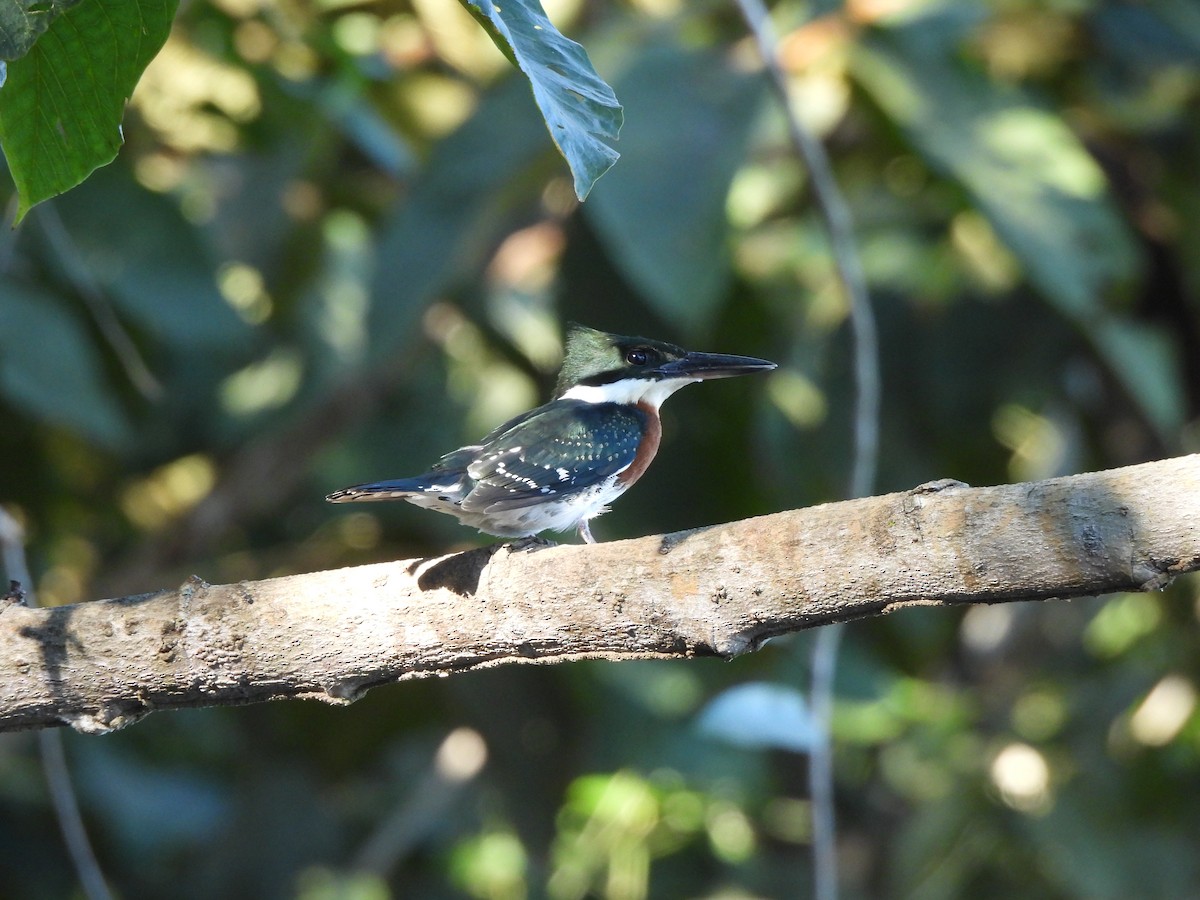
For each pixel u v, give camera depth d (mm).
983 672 15555
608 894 14547
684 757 13992
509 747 12969
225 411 13453
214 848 13391
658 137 8969
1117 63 11156
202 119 11656
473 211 9781
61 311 10008
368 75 11641
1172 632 13531
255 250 11680
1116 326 9695
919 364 11945
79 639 5605
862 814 15094
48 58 4387
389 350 9820
